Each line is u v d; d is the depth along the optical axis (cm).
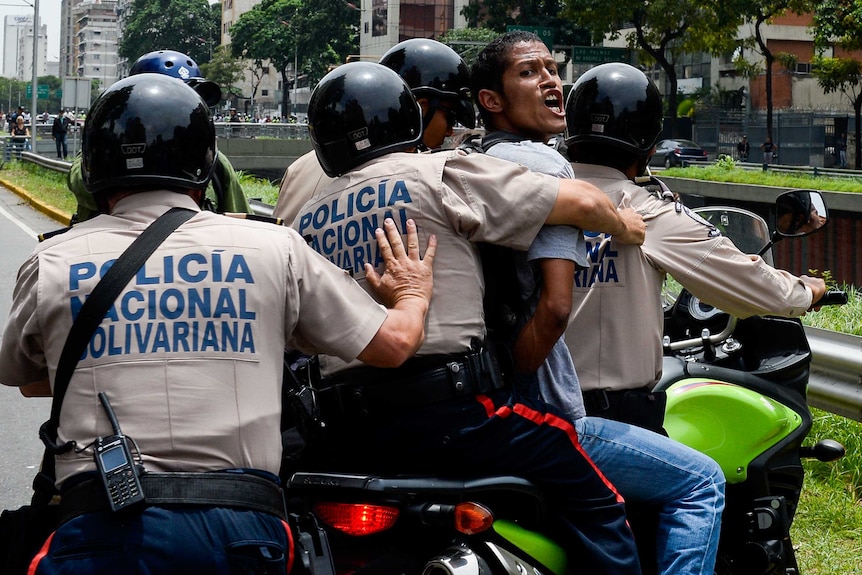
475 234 258
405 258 253
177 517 208
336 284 236
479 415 251
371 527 244
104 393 214
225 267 224
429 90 339
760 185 2611
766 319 349
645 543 302
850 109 5072
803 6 3928
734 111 4884
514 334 269
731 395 329
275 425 223
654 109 312
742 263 304
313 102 277
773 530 335
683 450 288
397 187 261
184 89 244
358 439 257
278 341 228
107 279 219
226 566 209
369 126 269
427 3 7538
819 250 2052
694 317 360
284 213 337
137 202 235
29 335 226
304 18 8769
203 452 213
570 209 261
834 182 2597
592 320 299
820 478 545
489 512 245
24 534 230
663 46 4291
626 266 299
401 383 251
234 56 9981
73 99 3036
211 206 311
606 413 298
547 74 307
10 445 598
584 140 313
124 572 204
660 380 331
